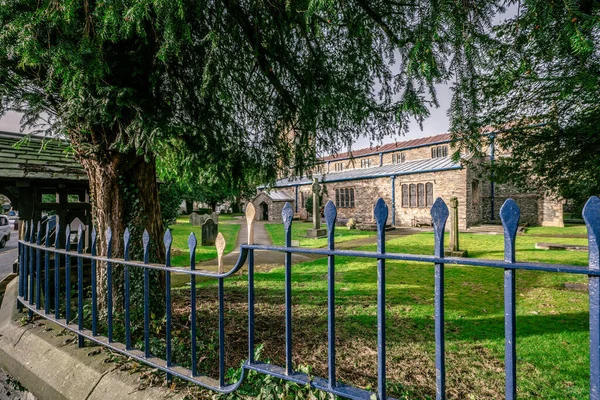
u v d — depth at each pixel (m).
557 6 1.72
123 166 3.45
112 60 2.75
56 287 2.71
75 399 2.01
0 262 10.91
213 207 34.31
